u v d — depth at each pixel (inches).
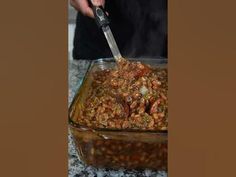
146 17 35.8
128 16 35.6
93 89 34.2
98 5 35.6
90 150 31.5
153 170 33.1
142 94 33.1
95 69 35.6
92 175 34.0
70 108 32.3
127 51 36.0
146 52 36.0
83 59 36.5
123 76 34.4
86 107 32.9
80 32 36.2
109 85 34.0
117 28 35.8
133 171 33.3
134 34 35.9
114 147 31.2
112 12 35.7
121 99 32.9
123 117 32.1
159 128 32.0
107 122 31.8
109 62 35.8
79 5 35.9
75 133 31.2
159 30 35.9
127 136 30.5
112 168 33.4
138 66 34.7
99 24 35.7
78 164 35.4
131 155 31.6
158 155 31.8
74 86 36.9
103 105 32.7
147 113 32.4
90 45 36.2
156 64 35.8
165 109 33.8
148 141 30.9
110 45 36.0
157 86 34.0
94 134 30.5
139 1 35.5
